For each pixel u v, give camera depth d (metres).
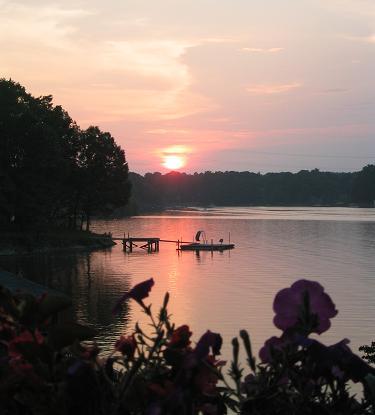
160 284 60.09
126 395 1.97
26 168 79.25
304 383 2.02
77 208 105.75
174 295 52.19
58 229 101.00
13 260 78.06
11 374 2.08
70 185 98.44
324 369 2.03
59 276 66.06
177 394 1.84
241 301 49.06
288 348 2.02
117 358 2.12
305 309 2.09
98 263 78.62
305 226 168.12
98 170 99.56
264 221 193.75
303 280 2.19
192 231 147.25
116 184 102.19
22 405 2.12
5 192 77.75
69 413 1.95
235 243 115.25
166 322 2.14
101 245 99.12
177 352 2.04
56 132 89.38
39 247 87.38
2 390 2.05
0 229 87.19
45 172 80.56
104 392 2.01
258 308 45.38
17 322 2.28
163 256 89.75
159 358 2.08
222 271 72.00
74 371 1.92
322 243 115.94
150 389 1.94
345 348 2.07
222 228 159.12
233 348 1.96
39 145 78.62
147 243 104.19
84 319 39.22
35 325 2.28
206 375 1.97
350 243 116.50
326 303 2.15
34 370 2.05
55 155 80.12
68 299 2.31
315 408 1.98
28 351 2.05
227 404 2.09
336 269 75.06
